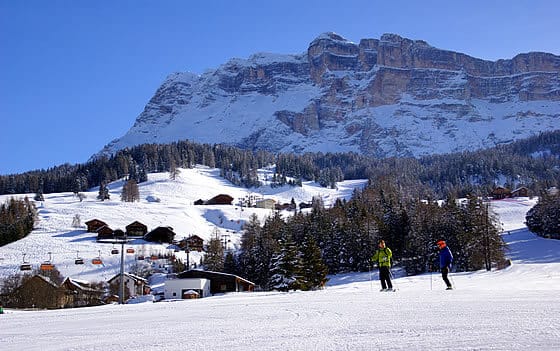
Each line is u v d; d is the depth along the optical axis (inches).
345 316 397.4
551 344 254.2
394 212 4104.3
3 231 5098.4
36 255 4714.6
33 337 376.5
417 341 279.9
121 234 5477.4
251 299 647.8
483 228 3078.2
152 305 656.4
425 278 2375.7
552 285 895.1
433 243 3366.1
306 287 2554.1
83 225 6048.2
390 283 724.0
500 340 270.8
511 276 2100.1
